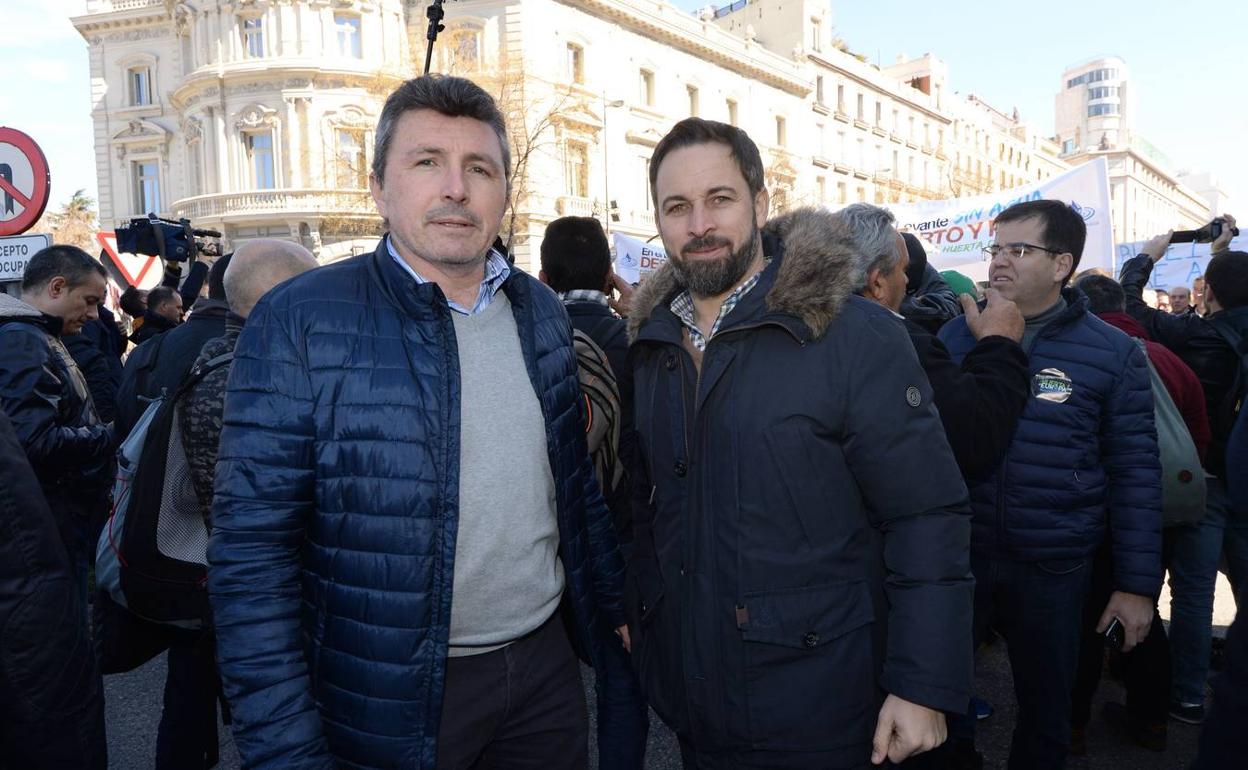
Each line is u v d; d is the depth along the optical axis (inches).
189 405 85.5
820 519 63.2
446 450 60.3
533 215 964.6
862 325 63.5
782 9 1541.6
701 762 68.8
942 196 1855.3
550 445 68.9
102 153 1124.5
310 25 929.5
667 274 74.0
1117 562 96.4
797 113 1446.9
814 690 62.8
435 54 911.7
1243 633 55.1
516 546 66.8
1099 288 139.9
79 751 62.4
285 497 57.8
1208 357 137.8
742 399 64.2
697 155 66.1
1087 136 4303.6
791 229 68.1
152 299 217.5
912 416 61.8
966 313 90.3
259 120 938.7
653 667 73.0
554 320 73.1
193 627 91.7
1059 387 94.7
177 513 87.7
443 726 66.1
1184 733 127.6
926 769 91.9
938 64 2007.9
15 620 58.1
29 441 110.6
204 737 98.2
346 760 60.1
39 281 140.3
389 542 58.9
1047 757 94.2
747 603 63.5
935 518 61.7
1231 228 162.4
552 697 72.7
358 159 958.4
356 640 59.2
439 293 61.8
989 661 159.9
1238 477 75.5
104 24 1100.5
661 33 1156.5
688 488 66.9
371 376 59.7
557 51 1007.6
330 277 62.9
